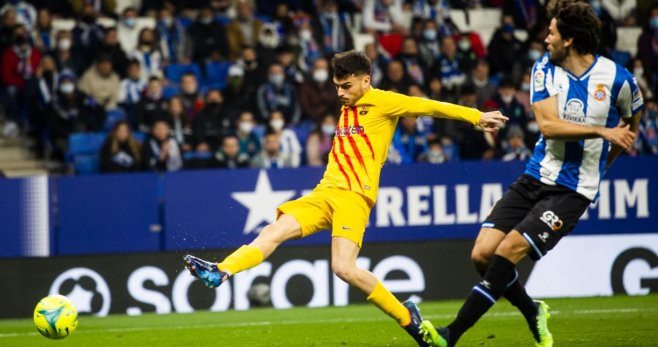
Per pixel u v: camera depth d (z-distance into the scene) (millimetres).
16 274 34844
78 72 44094
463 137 40781
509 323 27266
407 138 40219
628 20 48781
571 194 18781
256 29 46312
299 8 47750
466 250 35938
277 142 39875
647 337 23266
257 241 19016
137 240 35562
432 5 48500
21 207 35312
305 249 35312
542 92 18625
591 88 18453
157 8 48344
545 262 35781
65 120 42688
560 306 32344
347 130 19547
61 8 47094
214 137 41156
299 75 43406
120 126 39344
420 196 36000
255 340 25156
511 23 45219
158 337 26562
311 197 19547
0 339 27250
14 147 43656
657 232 36219
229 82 42344
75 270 34938
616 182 36156
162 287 34906
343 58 19203
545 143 19219
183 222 35469
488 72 44500
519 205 19422
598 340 22828
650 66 45500
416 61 44000
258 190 35594
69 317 21734
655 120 42312
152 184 35688
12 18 44062
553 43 18469
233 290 35000
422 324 18438
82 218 35438
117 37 45500
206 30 45625
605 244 35938
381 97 19250
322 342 24234
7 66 43781
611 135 17531
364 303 35250
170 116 40969
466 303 18719
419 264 35719
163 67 45094
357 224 19203
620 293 35875
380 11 48094
